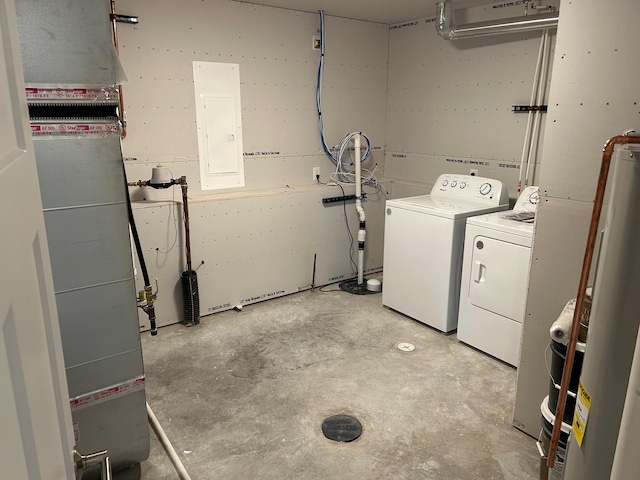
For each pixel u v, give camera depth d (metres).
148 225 3.08
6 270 0.47
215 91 3.36
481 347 2.93
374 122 4.34
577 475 0.95
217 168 3.49
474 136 3.69
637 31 1.57
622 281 0.80
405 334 3.19
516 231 2.61
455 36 3.36
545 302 2.01
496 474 1.93
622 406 0.81
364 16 3.85
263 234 3.63
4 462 0.43
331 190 3.96
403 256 3.38
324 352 2.93
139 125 3.11
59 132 1.49
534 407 2.12
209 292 3.45
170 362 2.81
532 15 2.94
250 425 2.23
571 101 1.78
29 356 0.55
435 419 2.28
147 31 3.01
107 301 1.70
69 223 1.57
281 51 3.61
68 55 1.45
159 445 2.09
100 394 1.76
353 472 1.94
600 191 1.03
